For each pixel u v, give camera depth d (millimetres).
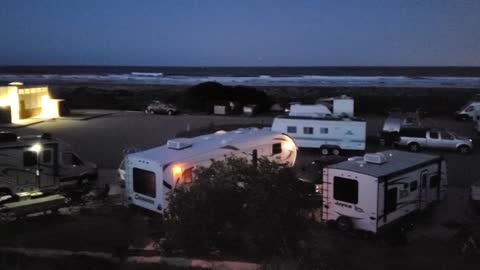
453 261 11102
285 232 9500
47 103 43812
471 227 13359
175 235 9680
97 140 31156
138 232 12617
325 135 26531
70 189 17828
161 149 15773
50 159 17141
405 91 65562
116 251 10938
